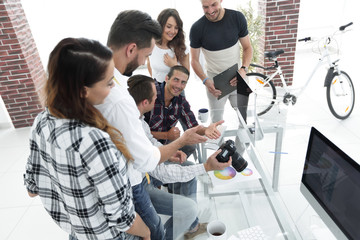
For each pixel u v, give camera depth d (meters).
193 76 4.92
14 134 3.71
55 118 0.84
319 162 1.16
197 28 2.56
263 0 3.78
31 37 3.72
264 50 4.00
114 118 1.02
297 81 4.42
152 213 1.43
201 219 1.31
